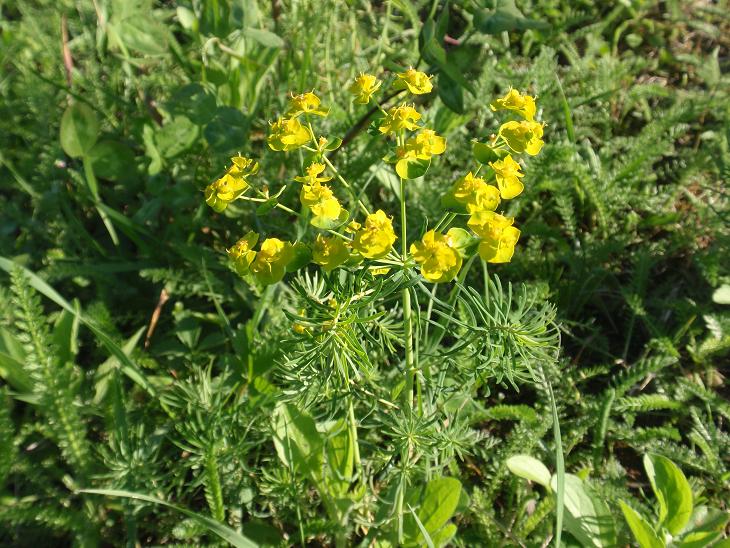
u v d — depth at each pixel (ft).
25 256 1.03
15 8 1.39
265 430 0.85
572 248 1.16
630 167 1.16
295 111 0.67
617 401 0.94
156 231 1.10
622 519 0.81
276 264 0.61
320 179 0.61
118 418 0.81
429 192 1.09
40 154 1.11
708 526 0.79
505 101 0.66
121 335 0.95
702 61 1.44
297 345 0.73
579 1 1.52
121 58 1.20
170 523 0.80
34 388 0.80
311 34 1.21
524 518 0.83
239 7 1.06
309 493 0.87
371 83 0.69
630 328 1.05
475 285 1.05
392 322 0.79
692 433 0.91
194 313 0.98
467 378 0.73
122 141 1.19
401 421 0.72
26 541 0.80
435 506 0.75
